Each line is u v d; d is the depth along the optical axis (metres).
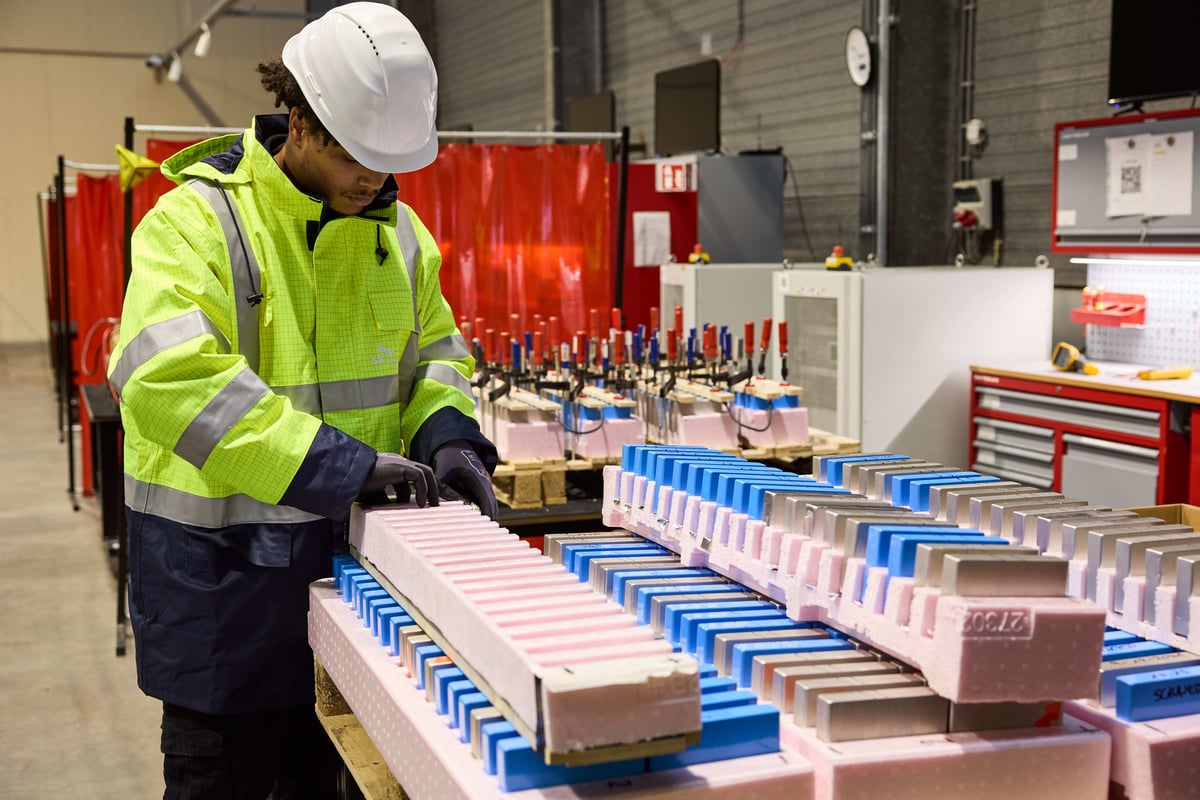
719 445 3.49
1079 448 4.52
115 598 5.05
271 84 1.92
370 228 1.97
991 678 1.16
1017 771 1.22
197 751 1.97
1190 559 1.38
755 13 7.77
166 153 4.83
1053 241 5.05
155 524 1.93
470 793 1.12
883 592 1.30
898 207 6.20
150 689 1.97
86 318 6.94
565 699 1.06
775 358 5.36
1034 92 5.66
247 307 1.88
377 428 2.02
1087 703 1.33
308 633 1.94
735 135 8.13
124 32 14.70
